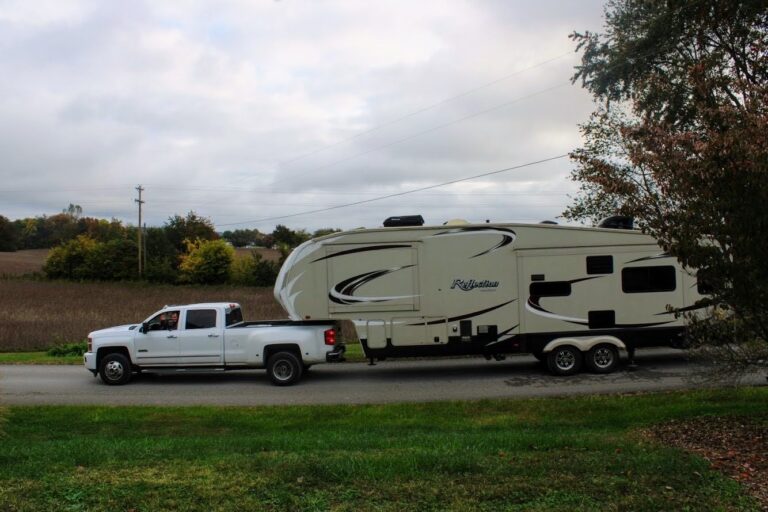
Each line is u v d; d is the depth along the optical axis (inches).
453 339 548.4
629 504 168.2
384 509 166.4
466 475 194.1
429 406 410.6
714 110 247.9
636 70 667.4
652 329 548.7
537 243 552.4
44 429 362.6
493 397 450.3
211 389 527.2
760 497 174.7
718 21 547.8
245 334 549.0
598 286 550.3
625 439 256.5
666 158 245.8
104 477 194.9
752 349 269.7
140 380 579.8
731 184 229.5
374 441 270.5
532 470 197.6
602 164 286.8
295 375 539.5
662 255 548.7
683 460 208.5
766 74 394.0
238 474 196.7
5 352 861.8
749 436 251.3
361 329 548.7
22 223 4815.5
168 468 206.2
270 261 2271.2
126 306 1425.9
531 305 550.3
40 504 169.9
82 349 811.4
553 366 546.3
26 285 2185.0
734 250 231.0
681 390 430.6
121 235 2999.5
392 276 550.6
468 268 550.9
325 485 184.7
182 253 2645.2
